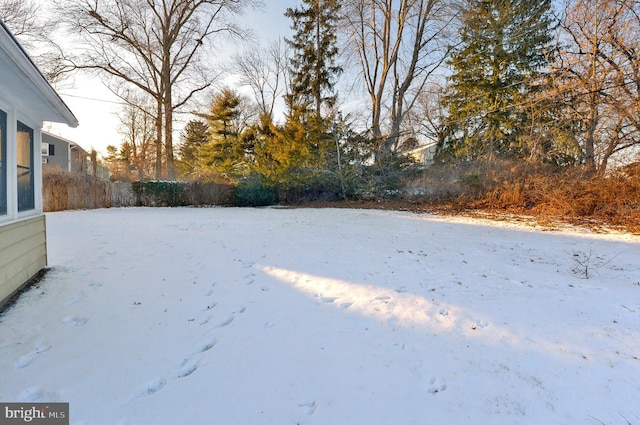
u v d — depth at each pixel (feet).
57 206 37.45
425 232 21.89
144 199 44.32
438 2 50.29
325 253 15.49
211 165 60.49
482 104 48.21
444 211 35.09
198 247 16.76
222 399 5.48
